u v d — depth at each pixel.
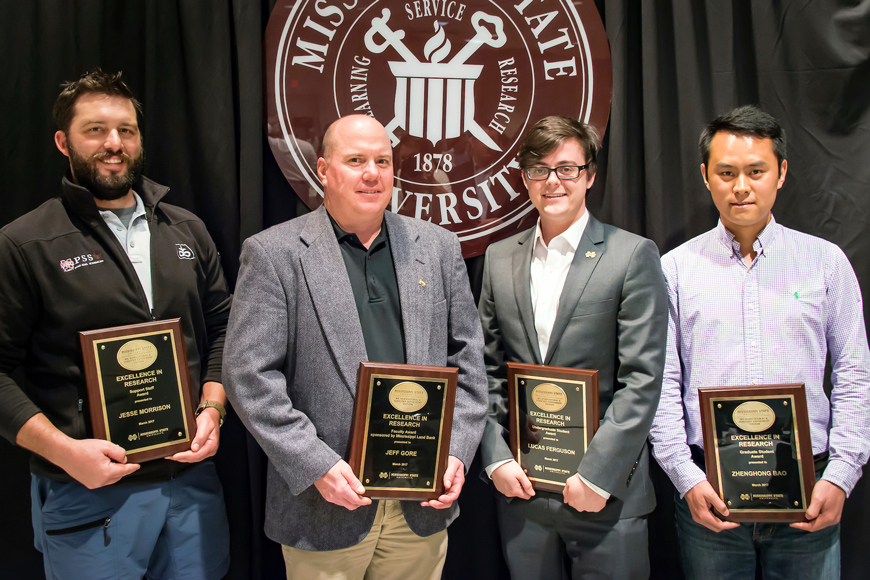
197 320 1.72
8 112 1.93
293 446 1.37
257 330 1.43
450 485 1.46
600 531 1.59
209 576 1.71
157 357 1.52
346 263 1.54
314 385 1.45
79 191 1.54
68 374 1.53
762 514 1.56
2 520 1.97
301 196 2.00
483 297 1.82
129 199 1.67
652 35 1.96
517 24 1.99
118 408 1.48
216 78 1.96
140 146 1.65
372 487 1.40
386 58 1.99
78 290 1.53
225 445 2.01
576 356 1.62
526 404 1.63
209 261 1.80
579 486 1.54
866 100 1.93
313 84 1.99
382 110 2.00
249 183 1.96
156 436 1.52
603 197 2.02
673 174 2.01
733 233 1.74
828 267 1.68
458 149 2.02
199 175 1.99
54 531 1.54
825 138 1.96
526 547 1.67
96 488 1.53
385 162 1.53
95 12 1.95
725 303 1.70
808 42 1.94
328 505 1.45
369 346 1.50
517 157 2.00
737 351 1.68
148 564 1.68
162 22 1.97
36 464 1.59
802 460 1.54
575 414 1.58
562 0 1.98
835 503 1.55
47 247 1.53
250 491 2.01
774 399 1.56
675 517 1.87
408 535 1.55
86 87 1.56
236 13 1.94
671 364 1.72
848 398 1.62
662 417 1.68
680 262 1.79
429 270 1.57
